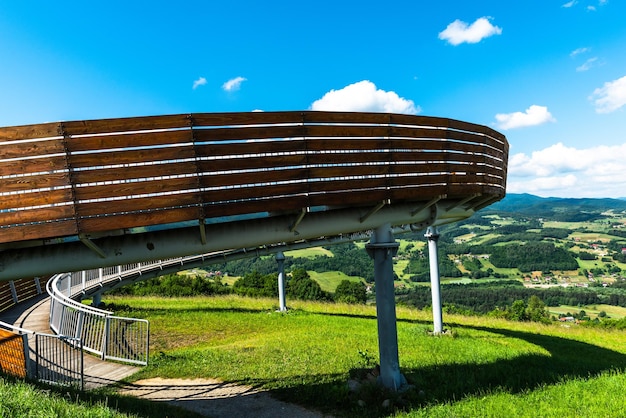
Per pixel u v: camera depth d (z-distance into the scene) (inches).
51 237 197.3
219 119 215.6
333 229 274.8
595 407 276.8
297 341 474.6
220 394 312.2
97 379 352.5
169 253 228.1
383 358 297.3
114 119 197.2
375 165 257.9
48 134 187.3
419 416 255.6
